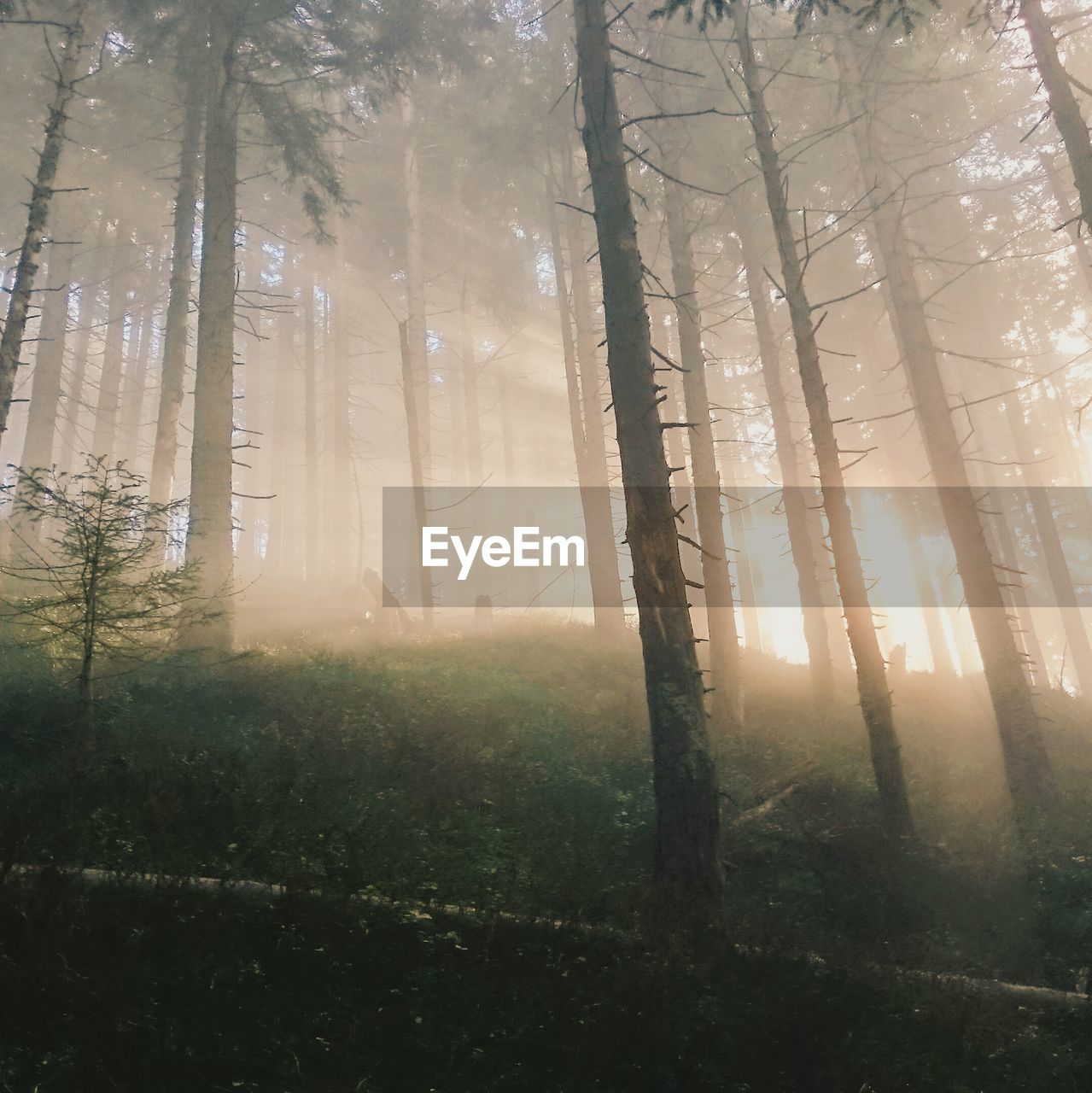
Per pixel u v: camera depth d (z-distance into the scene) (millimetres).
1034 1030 6125
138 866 5832
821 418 11477
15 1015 4332
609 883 7387
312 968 5082
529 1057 4797
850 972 6500
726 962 6211
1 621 10906
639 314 9000
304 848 6551
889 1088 5125
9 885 5199
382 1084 4422
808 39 15523
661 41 16609
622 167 9398
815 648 16609
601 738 11844
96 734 8492
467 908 6180
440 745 10141
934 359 13906
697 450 14961
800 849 9391
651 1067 4840
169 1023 4406
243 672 12023
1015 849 9984
